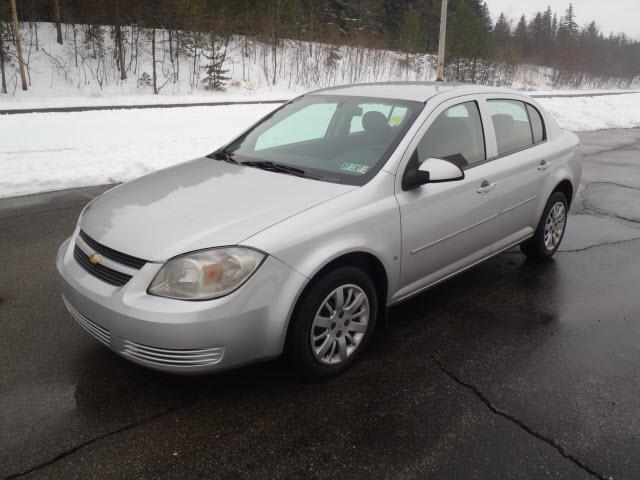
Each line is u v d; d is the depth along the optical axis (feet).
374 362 10.46
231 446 8.03
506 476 7.55
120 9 98.73
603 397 9.46
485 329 11.90
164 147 31.99
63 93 83.61
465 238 12.19
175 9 98.32
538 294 13.79
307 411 8.88
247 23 113.29
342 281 9.48
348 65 125.59
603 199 23.95
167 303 8.03
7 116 43.60
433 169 10.32
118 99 73.92
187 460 7.72
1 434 8.13
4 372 9.75
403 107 11.73
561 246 17.60
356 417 8.77
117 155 29.50
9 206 20.81
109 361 10.19
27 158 27.78
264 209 9.18
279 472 7.54
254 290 8.28
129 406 8.89
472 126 12.61
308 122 12.85
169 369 8.25
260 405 9.00
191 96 83.92
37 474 7.38
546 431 8.53
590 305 13.21
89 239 9.46
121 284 8.56
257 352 8.63
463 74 145.69
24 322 11.65
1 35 81.61
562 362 10.59
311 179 10.48
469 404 9.18
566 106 67.87
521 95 14.85
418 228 10.73
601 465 7.80
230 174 11.06
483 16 220.64
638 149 39.14
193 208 9.41
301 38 129.59
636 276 15.11
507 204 13.29
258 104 62.08
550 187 14.84
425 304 13.15
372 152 10.87
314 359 9.39
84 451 7.84
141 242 8.61
